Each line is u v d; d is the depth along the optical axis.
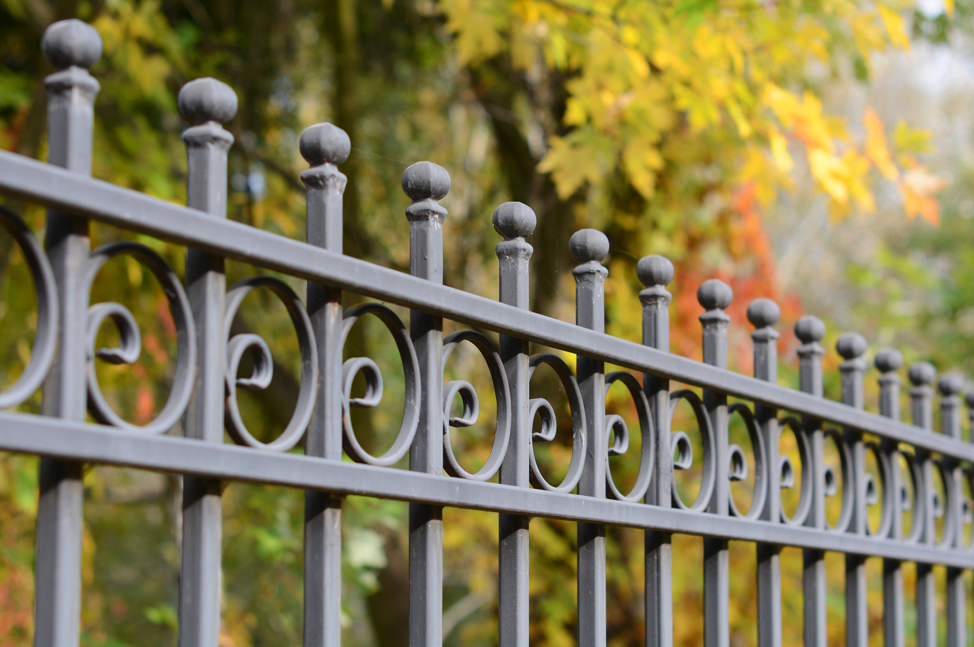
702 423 1.27
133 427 0.65
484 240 4.02
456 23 2.52
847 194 2.45
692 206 4.06
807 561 1.56
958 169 13.75
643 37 2.24
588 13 2.28
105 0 2.97
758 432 1.38
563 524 3.64
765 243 4.14
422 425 0.89
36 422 0.58
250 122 4.23
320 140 0.80
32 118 2.51
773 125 2.47
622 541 3.74
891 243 13.87
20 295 3.15
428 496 0.85
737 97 2.45
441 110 4.87
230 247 0.70
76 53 0.64
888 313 5.43
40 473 0.63
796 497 4.11
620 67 2.31
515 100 3.94
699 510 1.23
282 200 3.94
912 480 1.88
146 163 3.19
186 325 0.69
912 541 1.80
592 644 1.08
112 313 0.65
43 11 2.97
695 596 4.38
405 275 0.85
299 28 4.55
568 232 3.45
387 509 3.59
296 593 4.22
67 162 0.63
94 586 4.60
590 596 1.09
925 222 13.12
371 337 4.88
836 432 1.60
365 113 4.73
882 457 1.75
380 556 3.63
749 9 2.27
